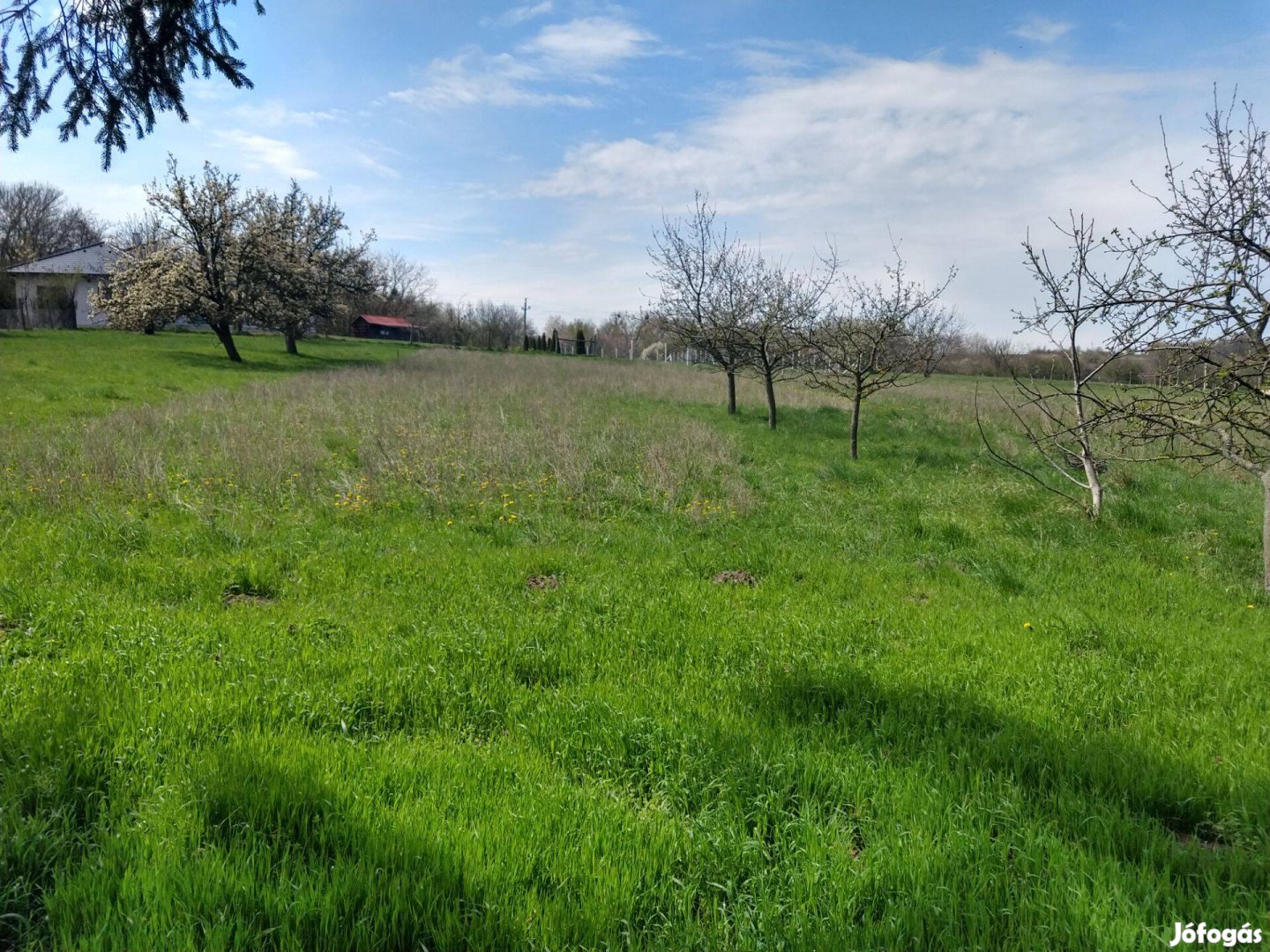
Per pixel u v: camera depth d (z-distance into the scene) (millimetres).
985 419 20828
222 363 33031
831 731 3732
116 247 37406
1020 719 3932
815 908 2516
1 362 25312
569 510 9062
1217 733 3865
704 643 4945
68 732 3256
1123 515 9266
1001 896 2602
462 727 3768
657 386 28344
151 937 2221
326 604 5441
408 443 11891
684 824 2947
